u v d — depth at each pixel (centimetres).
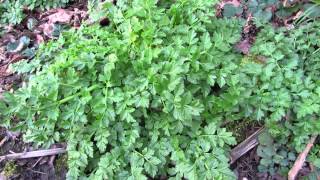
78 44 56
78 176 52
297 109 54
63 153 57
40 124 51
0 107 51
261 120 56
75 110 51
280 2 64
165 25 56
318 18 63
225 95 53
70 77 52
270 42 58
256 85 55
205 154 51
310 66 58
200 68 53
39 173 57
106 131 51
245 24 63
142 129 54
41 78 53
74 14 69
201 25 57
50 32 68
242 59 58
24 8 71
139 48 54
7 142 59
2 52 67
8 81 64
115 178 51
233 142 51
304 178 53
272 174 54
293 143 54
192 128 52
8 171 57
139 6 57
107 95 51
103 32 57
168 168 53
